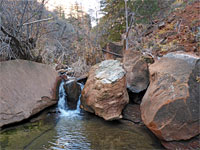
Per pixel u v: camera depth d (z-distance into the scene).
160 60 3.30
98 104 3.70
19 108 3.35
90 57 6.89
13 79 3.62
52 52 6.12
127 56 4.82
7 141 2.67
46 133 3.10
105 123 3.65
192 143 2.24
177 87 2.42
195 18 5.82
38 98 3.84
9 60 3.88
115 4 7.55
